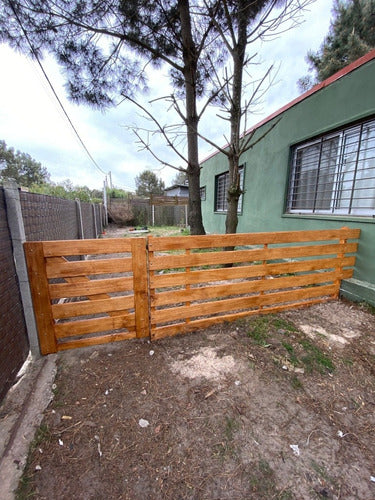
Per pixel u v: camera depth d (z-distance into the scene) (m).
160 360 1.88
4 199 1.58
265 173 4.55
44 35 3.43
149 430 1.30
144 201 14.67
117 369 1.77
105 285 1.95
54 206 2.90
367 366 1.84
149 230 11.91
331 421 1.38
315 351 1.99
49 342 1.90
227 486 1.05
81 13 3.39
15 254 1.67
